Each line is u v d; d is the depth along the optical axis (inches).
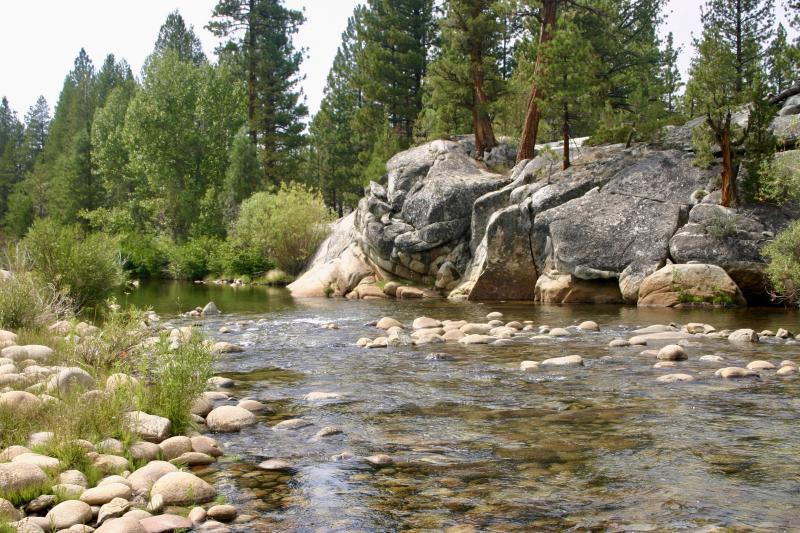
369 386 365.4
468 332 582.9
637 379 369.4
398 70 1881.2
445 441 256.5
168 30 2549.2
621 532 168.9
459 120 1409.9
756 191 809.5
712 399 316.5
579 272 867.4
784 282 737.6
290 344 539.5
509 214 959.0
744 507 184.4
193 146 1969.7
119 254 693.9
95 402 253.6
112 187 2236.7
